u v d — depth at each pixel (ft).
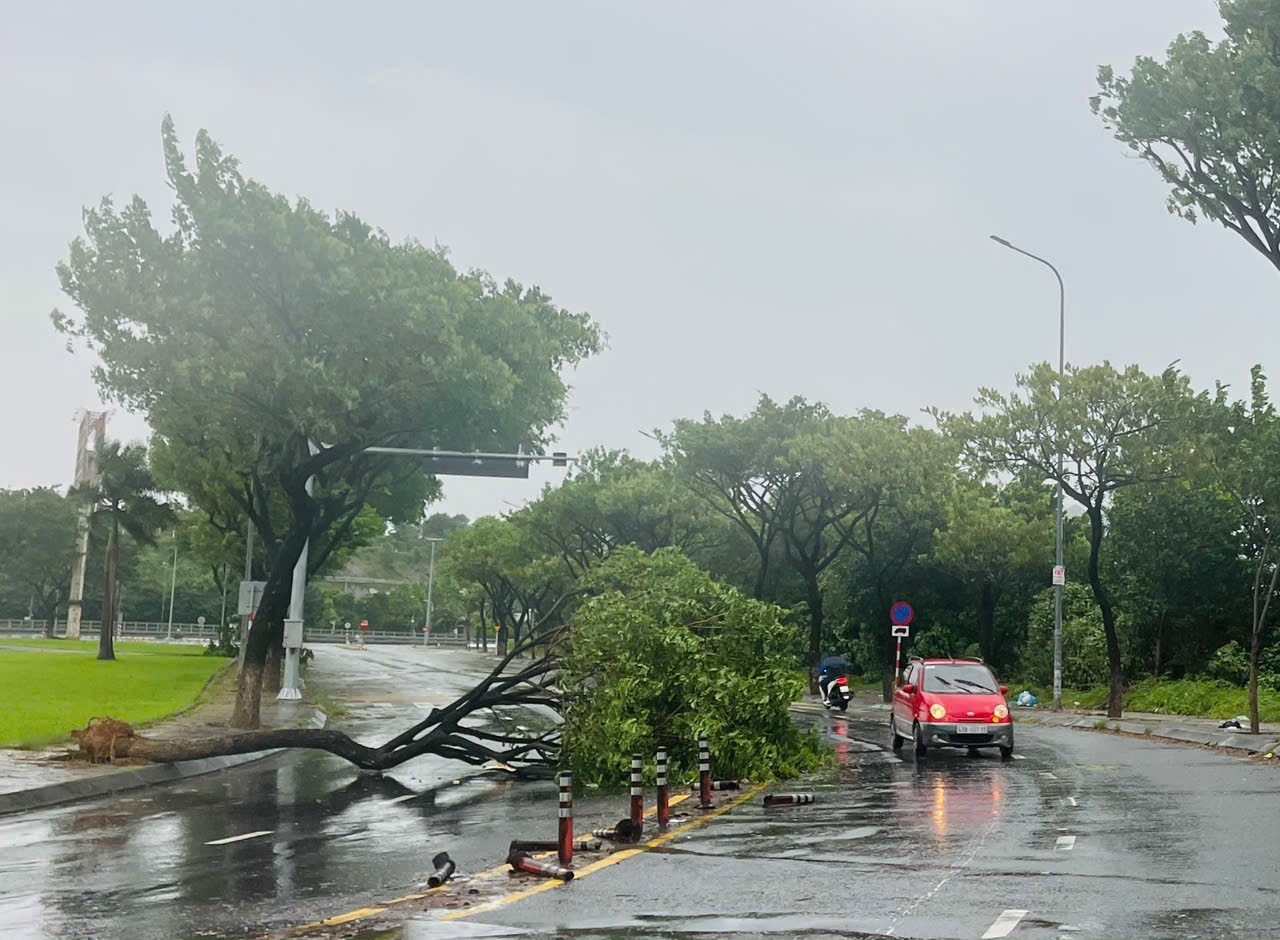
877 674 205.57
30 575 383.65
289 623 134.31
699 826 48.98
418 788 66.64
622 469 227.61
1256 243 74.54
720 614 70.85
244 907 33.12
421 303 84.89
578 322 110.83
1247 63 70.59
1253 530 94.27
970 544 158.71
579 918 30.83
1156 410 121.70
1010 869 37.04
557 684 71.87
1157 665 145.38
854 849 41.81
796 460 172.96
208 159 84.28
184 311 83.87
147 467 236.63
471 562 329.11
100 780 63.57
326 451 94.12
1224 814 49.80
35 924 30.91
